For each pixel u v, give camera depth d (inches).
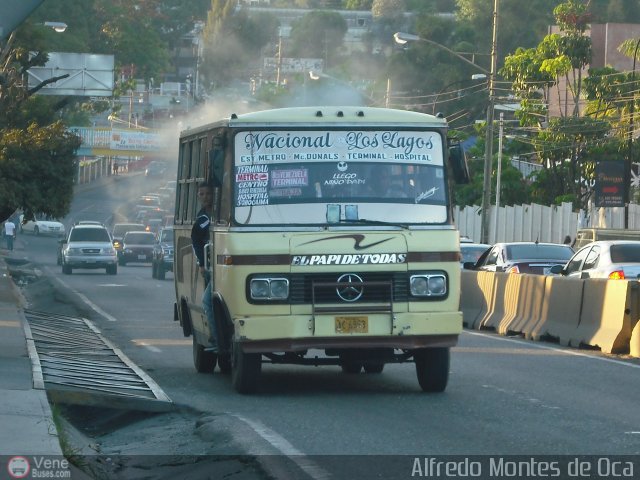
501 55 5002.5
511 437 523.2
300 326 640.4
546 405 627.8
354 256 648.4
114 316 1382.9
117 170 6609.3
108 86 2503.7
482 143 3297.2
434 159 679.7
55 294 1788.9
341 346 644.7
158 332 1171.3
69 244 2524.6
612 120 2763.3
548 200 2883.9
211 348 746.2
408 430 544.7
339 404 638.5
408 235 656.4
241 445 504.4
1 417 543.8
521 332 1095.0
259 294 642.8
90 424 631.8
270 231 651.5
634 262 1139.3
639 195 2667.3
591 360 865.5
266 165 665.0
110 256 2508.6
